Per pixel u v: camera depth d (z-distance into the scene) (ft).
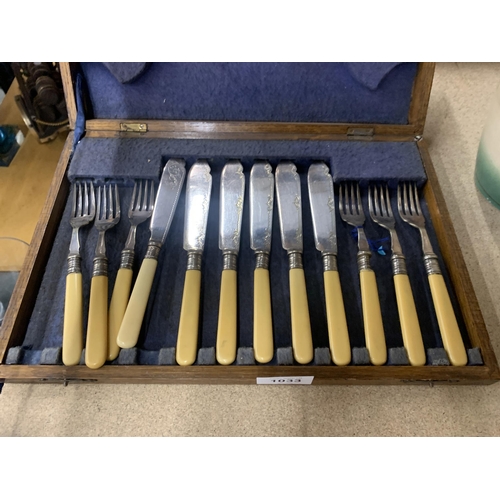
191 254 2.05
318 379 1.79
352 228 2.25
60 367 1.77
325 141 2.44
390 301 2.06
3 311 2.16
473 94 3.04
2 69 3.08
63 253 2.17
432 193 2.28
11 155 2.70
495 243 2.34
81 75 2.37
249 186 2.36
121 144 2.41
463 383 1.86
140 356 1.84
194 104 2.45
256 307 1.90
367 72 2.28
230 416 1.88
